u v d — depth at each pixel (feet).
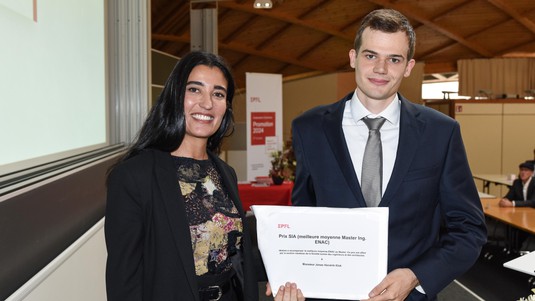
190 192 4.22
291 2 31.09
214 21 21.52
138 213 3.87
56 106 6.95
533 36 32.91
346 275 4.07
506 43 34.30
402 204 4.24
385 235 4.00
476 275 14.61
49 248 5.33
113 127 13.43
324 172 4.51
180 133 4.21
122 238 3.82
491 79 35.91
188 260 3.89
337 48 36.96
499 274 14.69
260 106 19.62
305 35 35.73
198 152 4.47
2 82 4.91
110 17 13.43
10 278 4.17
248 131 19.48
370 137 4.45
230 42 36.58
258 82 19.57
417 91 31.78
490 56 35.86
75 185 6.59
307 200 4.77
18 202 4.45
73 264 6.27
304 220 4.10
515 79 35.76
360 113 4.49
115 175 3.97
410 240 4.25
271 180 17.79
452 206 4.35
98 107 10.04
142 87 13.53
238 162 25.50
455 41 34.55
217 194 4.40
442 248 4.20
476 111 27.35
